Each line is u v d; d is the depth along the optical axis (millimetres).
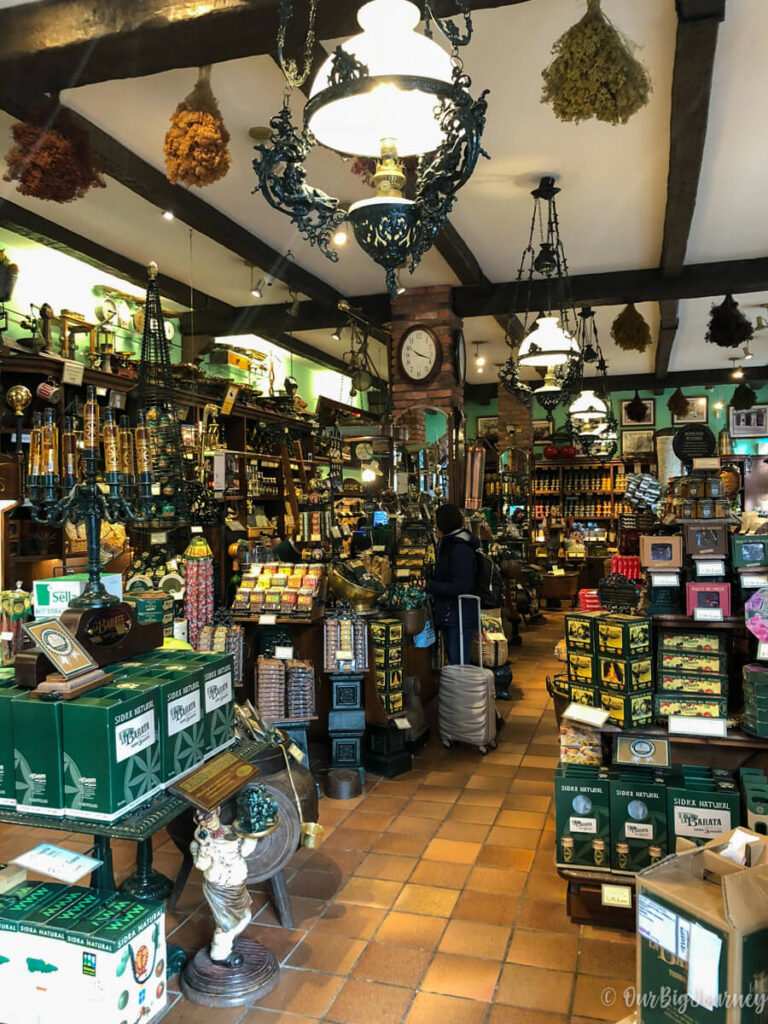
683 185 5227
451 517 6047
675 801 2969
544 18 3648
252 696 4961
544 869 3576
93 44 3488
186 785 2477
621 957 2863
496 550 9391
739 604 3264
